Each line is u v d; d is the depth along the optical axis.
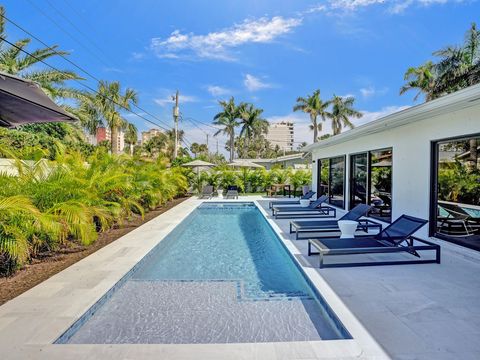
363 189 10.15
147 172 11.48
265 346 2.81
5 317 3.35
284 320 3.69
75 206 5.76
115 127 23.33
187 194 19.41
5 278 4.62
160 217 10.61
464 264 5.12
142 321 3.64
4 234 4.39
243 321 3.66
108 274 4.73
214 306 4.04
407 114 6.32
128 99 23.75
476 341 2.87
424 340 2.88
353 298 3.81
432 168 6.71
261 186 20.94
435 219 6.68
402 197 7.73
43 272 4.89
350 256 5.68
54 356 2.66
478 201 5.61
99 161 9.58
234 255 6.68
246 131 39.09
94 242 6.88
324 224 7.38
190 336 3.35
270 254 6.76
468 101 4.98
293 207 11.24
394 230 5.87
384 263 5.13
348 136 9.71
